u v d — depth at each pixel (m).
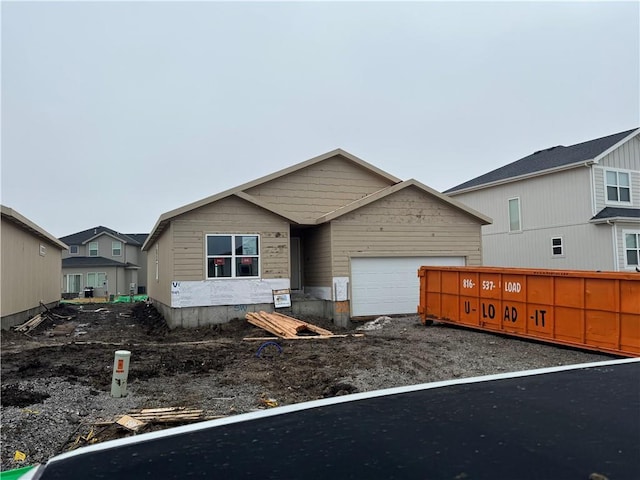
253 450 1.36
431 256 16.08
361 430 1.50
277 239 14.59
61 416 5.39
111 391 6.30
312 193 16.20
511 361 8.16
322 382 7.00
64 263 39.78
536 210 21.77
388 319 14.14
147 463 1.28
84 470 1.25
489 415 1.63
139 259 47.41
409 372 7.49
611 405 1.71
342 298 14.90
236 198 14.19
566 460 1.29
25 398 5.85
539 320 9.60
